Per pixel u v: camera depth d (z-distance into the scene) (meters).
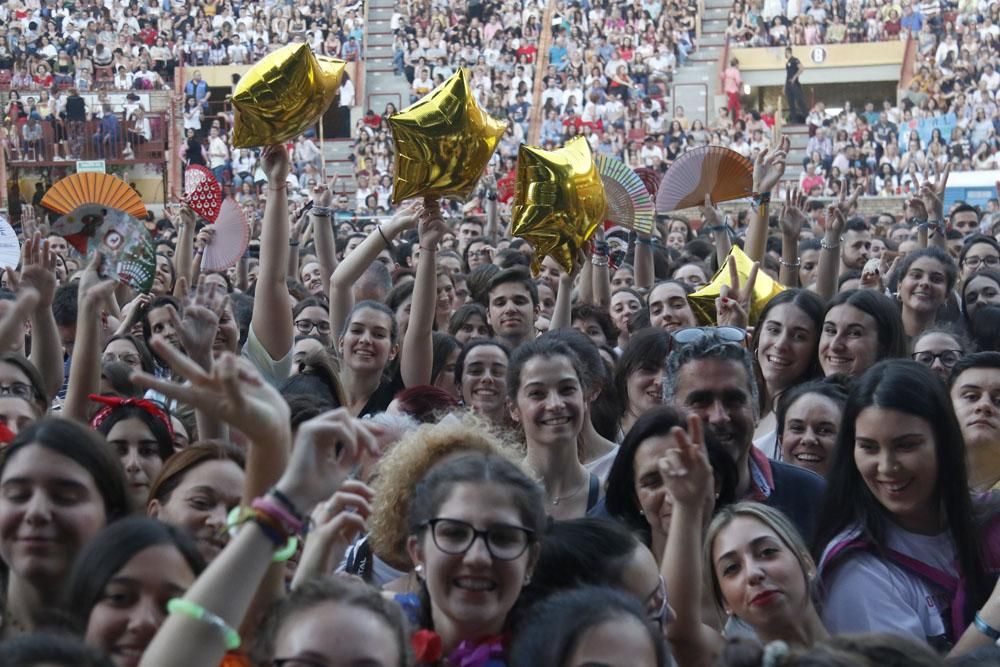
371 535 4.97
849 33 38.19
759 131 35.22
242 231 11.78
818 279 10.14
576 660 3.96
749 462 6.20
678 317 9.57
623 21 38.72
